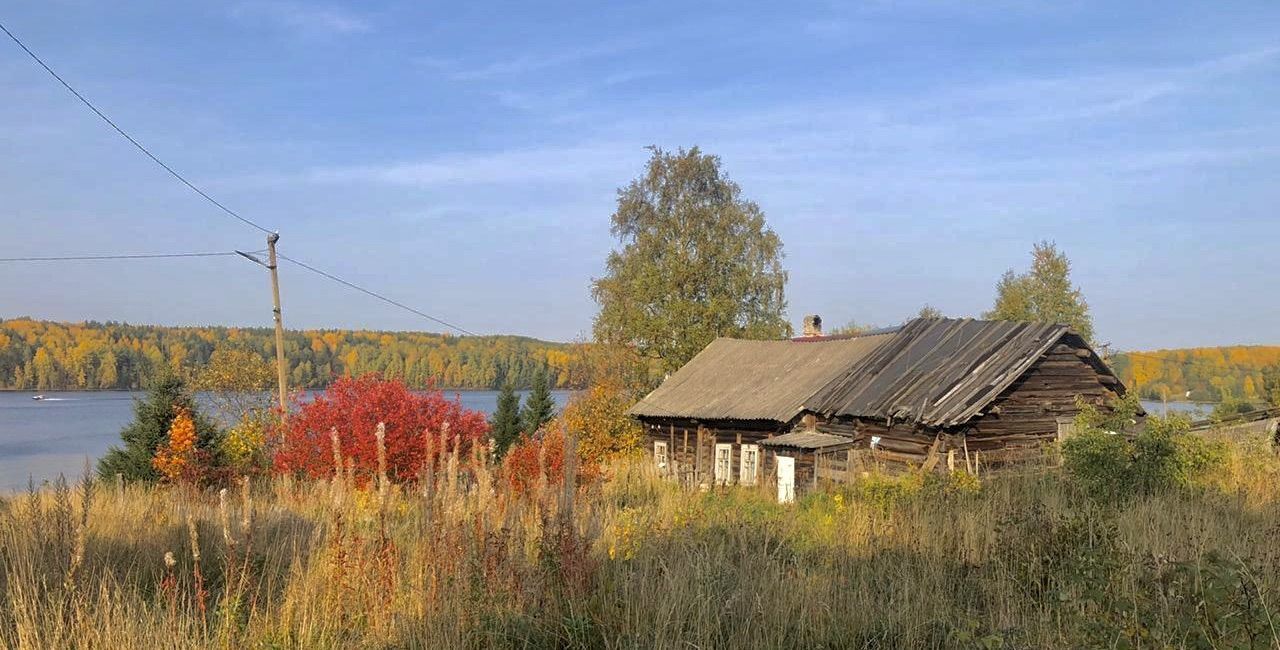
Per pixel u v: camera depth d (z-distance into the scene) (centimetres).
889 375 2592
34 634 651
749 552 1052
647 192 4900
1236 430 2319
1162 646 641
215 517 1169
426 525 852
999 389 2239
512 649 715
